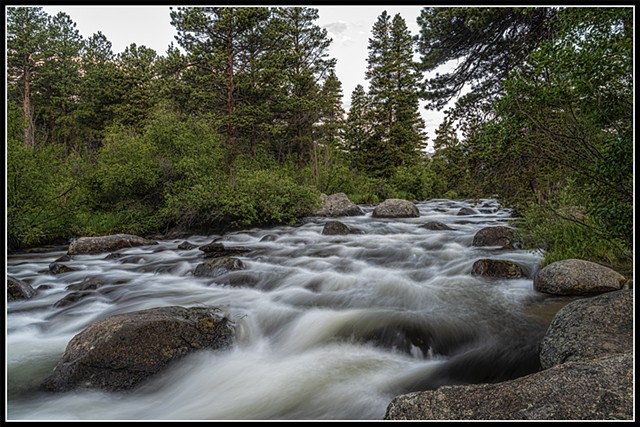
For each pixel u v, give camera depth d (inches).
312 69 1256.8
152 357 176.6
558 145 213.2
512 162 292.4
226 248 456.1
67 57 1662.2
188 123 749.3
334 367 191.2
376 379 179.3
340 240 515.2
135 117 1439.5
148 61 1724.9
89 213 643.5
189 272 359.6
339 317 243.3
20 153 511.5
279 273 341.4
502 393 116.4
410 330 218.8
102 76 1573.6
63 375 169.2
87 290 308.0
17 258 465.7
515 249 402.9
